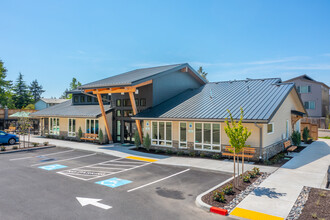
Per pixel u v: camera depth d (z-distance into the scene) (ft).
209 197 28.40
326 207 25.05
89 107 85.51
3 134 73.97
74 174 40.27
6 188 32.86
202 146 54.29
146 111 65.36
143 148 64.80
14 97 264.93
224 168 42.34
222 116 49.16
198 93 71.00
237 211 24.66
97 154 58.59
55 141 80.28
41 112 94.27
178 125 58.08
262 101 52.37
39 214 24.57
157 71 70.18
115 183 35.09
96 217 23.84
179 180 36.42
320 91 130.21
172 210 25.50
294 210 24.64
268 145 50.24
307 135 72.84
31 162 49.78
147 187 33.17
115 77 78.64
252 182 33.96
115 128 76.33
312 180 34.71
